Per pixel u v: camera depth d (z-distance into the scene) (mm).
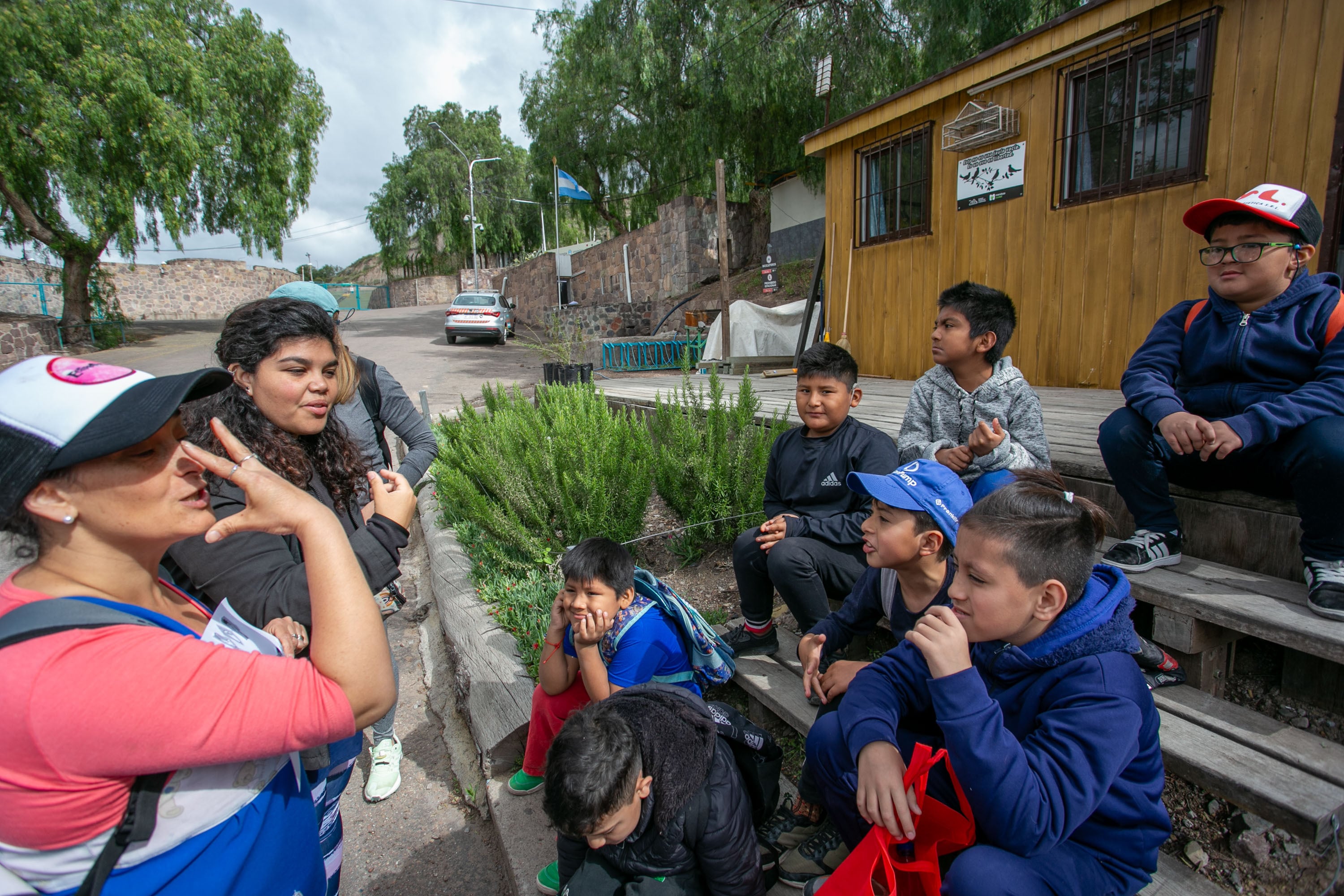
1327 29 4148
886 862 1354
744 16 14680
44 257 18828
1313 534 1944
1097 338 5523
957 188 6527
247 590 1518
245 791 1081
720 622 3203
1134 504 2354
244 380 1709
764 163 17156
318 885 1266
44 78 14914
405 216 38625
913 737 1693
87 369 986
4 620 904
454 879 2432
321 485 1840
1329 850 1767
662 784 1545
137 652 917
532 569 3994
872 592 2145
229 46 18547
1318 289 2092
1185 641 2045
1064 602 1388
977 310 2514
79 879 940
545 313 21406
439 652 3961
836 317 8227
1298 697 2053
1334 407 1920
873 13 13336
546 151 24219
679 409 4910
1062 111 5586
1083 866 1382
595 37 18219
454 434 6184
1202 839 1912
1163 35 4898
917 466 1890
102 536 1003
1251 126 4527
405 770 3018
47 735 847
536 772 2562
